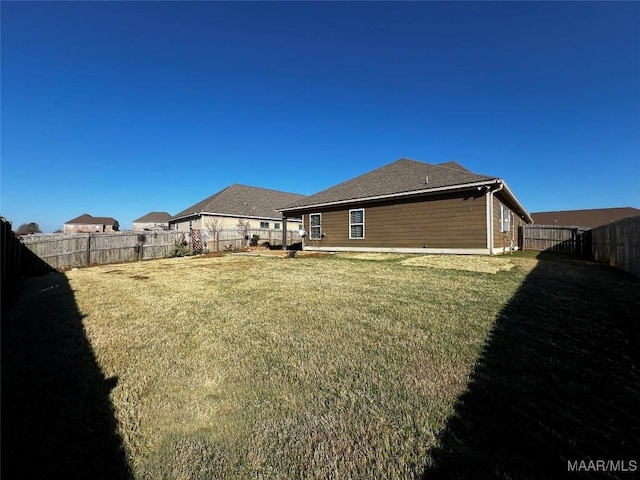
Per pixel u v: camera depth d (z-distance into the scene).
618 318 3.72
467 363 2.58
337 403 2.06
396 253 12.12
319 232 15.50
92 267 11.66
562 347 2.88
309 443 1.70
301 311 4.25
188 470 1.53
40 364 2.77
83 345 3.23
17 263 9.08
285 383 2.34
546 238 16.09
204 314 4.30
